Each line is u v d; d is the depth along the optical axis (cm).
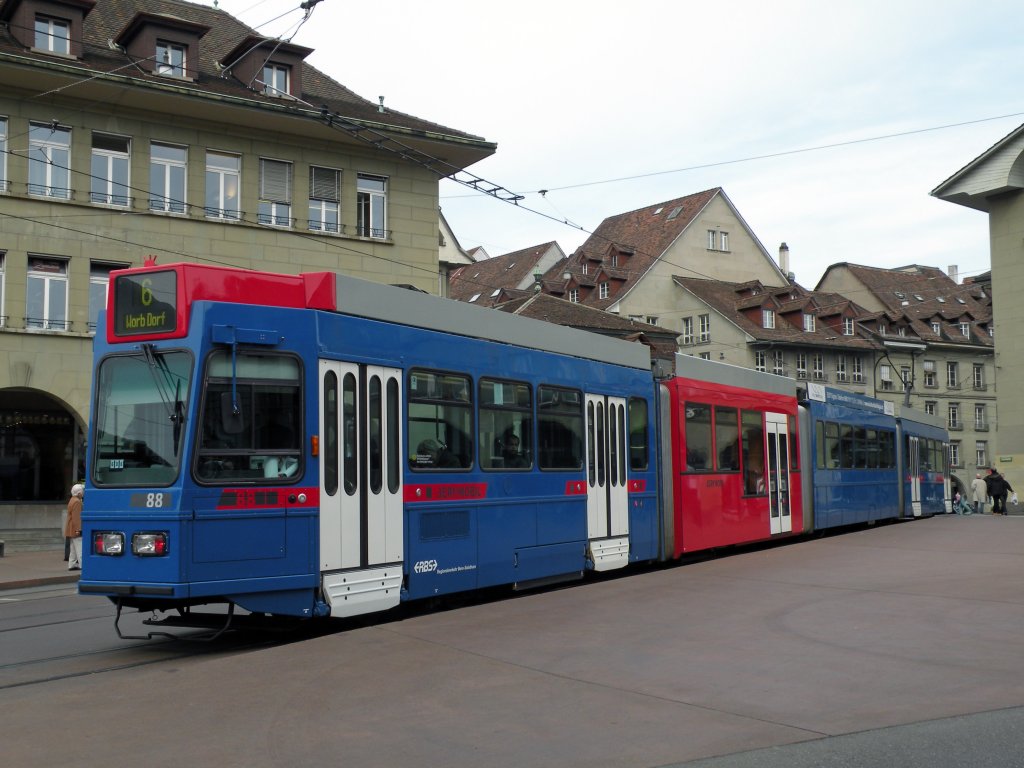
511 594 1405
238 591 940
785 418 2145
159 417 948
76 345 2583
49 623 1277
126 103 2644
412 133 3003
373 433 1077
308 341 1009
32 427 2778
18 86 2516
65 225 2572
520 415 1320
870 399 2764
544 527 1348
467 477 1209
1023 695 685
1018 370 4644
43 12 2589
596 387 1496
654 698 684
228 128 2819
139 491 938
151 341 967
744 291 6675
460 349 1217
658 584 1270
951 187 4762
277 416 983
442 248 5741
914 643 868
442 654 832
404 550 1107
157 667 927
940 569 1434
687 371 1759
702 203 6850
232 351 959
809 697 684
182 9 3158
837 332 6800
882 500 2766
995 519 2944
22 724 648
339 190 3016
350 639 900
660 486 1648
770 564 1516
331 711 658
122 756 571
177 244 2727
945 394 7300
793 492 2147
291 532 980
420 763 551
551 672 764
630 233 7100
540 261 7219
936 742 576
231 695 705
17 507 2731
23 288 2522
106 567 946
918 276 8112
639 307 6500
